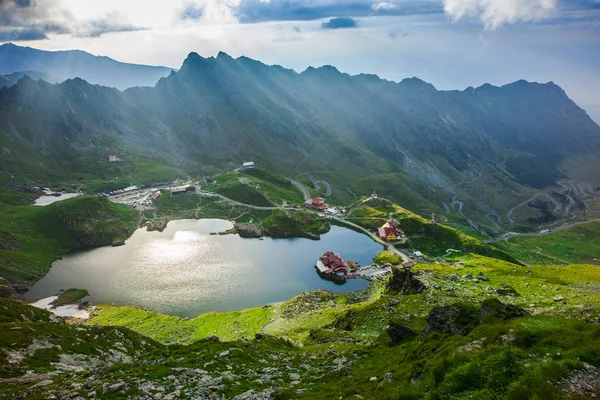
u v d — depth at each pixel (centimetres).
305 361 5778
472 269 15112
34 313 8719
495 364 2838
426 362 3622
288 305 14575
